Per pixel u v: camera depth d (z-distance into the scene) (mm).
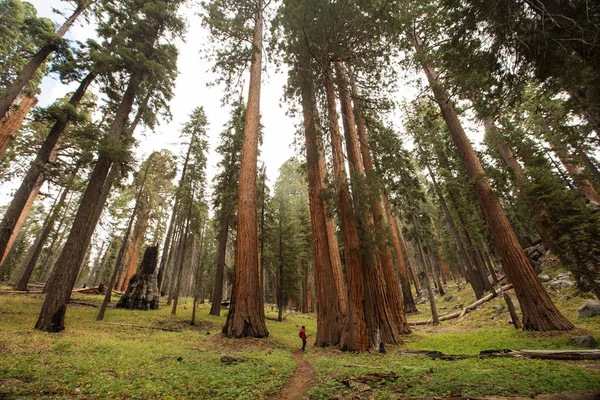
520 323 12836
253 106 17016
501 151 18391
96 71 15047
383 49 12727
